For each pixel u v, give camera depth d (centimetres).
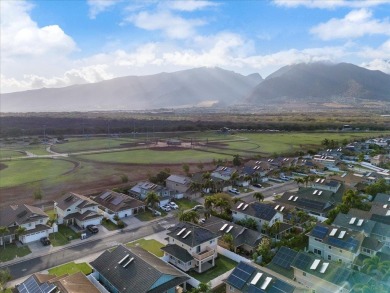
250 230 6094
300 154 15062
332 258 5384
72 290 3888
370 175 10431
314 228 5794
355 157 14862
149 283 4228
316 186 9512
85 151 16550
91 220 7050
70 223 7150
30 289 4088
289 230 6562
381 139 19262
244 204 7294
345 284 4097
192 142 19800
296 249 5747
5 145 18838
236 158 12838
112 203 7931
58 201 7650
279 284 4006
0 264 5412
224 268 5303
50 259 5597
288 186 10462
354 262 5078
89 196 8931
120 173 11769
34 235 6353
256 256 5322
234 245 5756
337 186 9119
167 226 7100
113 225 7131
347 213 6900
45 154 15738
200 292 4303
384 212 6619
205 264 5419
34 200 8694
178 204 8619
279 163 12875
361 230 5938
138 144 19062
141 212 7956
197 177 10419
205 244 5431
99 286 4581
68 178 11000
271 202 8306
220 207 7638
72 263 5456
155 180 10388
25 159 14450
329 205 7819
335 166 13138
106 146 18225
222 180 10312
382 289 3981
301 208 7819
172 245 5503
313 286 4381
